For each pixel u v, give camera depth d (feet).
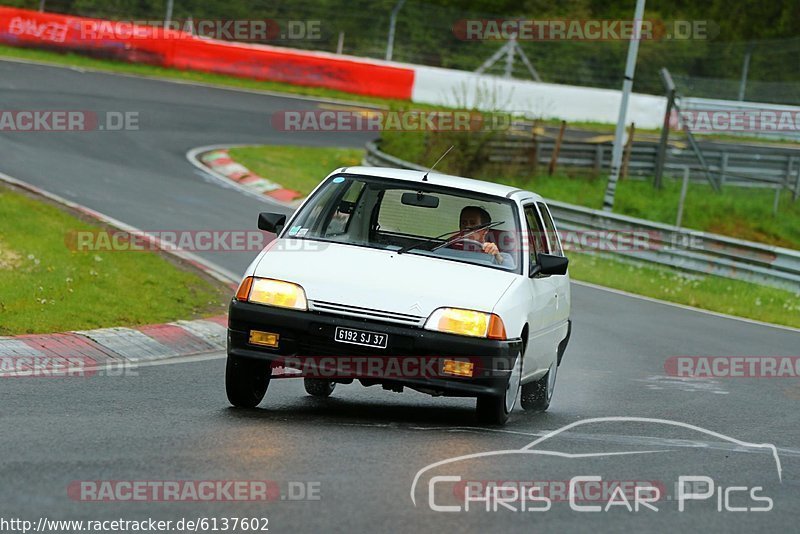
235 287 150.10
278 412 83.20
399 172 92.02
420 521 54.39
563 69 468.34
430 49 449.89
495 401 81.15
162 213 195.93
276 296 79.41
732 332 169.37
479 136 308.81
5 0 399.44
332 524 52.75
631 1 513.04
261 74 388.98
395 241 89.35
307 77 393.91
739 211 319.47
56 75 323.98
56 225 159.53
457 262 85.05
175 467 62.03
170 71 376.07
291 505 55.62
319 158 295.48
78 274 133.69
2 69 314.76
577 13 493.36
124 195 206.39
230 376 81.15
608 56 482.28
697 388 117.19
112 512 53.11
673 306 192.95
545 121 397.60
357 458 67.15
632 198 311.88
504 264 86.28
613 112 417.49
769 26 518.37
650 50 486.38
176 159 257.34
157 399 84.79
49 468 60.03
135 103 311.06
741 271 224.74
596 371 123.54
